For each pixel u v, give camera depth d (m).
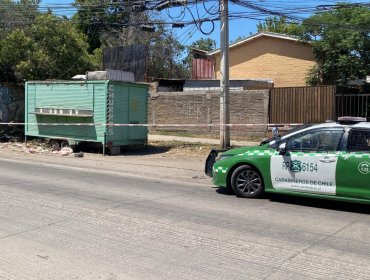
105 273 4.73
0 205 7.77
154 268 4.90
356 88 19.83
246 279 4.62
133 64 27.34
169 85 27.17
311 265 5.07
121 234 6.14
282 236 6.20
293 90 19.12
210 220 7.01
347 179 7.83
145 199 8.58
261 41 27.27
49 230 6.29
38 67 21.59
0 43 21.50
